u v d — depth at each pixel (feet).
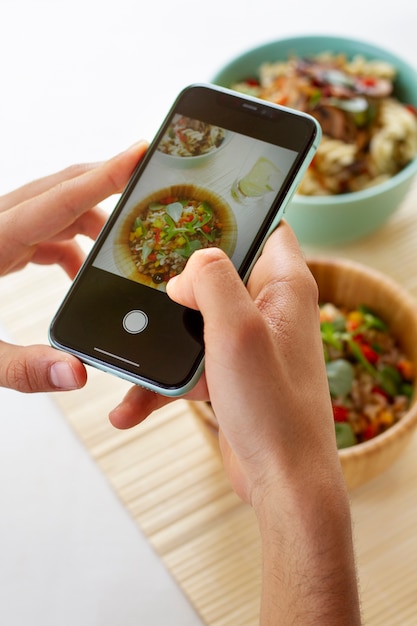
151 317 1.37
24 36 2.56
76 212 1.48
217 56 2.47
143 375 1.34
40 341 1.95
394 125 2.09
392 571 1.65
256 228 1.40
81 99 2.42
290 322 1.27
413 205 2.11
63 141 2.34
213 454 1.71
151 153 1.48
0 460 1.82
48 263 1.83
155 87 2.43
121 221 1.44
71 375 1.33
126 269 1.41
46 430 1.85
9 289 2.02
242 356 1.14
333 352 1.79
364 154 2.11
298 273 1.33
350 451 1.55
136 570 1.69
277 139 1.45
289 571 1.15
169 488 1.76
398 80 2.18
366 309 1.85
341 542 1.13
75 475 1.80
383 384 1.76
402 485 1.73
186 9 2.58
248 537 1.70
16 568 1.71
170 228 1.43
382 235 2.07
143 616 1.65
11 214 1.47
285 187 1.42
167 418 1.83
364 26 2.49
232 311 1.15
